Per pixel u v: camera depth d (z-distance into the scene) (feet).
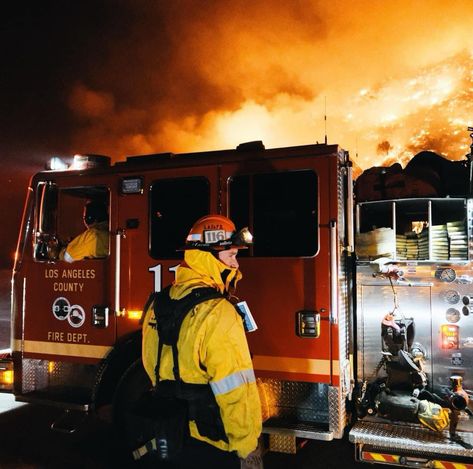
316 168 12.05
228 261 8.07
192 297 7.45
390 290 12.61
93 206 15.16
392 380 12.13
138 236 13.94
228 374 7.06
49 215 15.20
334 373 11.46
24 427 16.56
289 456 13.91
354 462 13.53
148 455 7.39
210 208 13.11
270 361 12.00
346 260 12.75
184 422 7.32
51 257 14.96
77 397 14.21
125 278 14.01
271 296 12.13
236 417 6.98
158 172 13.79
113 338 14.05
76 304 14.57
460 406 11.01
